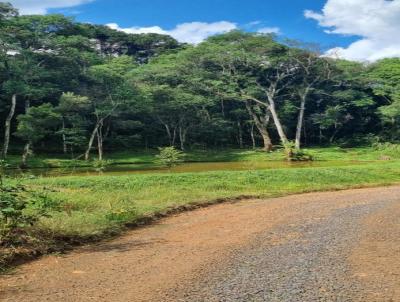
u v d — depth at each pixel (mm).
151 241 10430
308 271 7754
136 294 6594
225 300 6340
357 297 6461
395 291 6711
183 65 71562
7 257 8312
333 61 73688
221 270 7809
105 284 7086
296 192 22406
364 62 86750
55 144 63969
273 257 8711
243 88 74812
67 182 22078
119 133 68938
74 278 7422
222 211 15539
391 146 70188
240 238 10523
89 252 9297
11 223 9227
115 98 59656
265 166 47656
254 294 6582
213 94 72188
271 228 11828
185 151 65312
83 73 62156
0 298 6453
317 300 6340
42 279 7383
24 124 49406
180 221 13500
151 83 67188
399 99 77062
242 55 70875
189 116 68188
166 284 7043
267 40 72000
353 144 78312
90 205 14195
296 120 81625
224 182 24375
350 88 80500
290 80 76188
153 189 20375
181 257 8750
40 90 56156
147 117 67312
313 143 83375
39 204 11211
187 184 23672
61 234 10055
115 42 92312
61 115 54344
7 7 57562
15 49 57000
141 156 59906
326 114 76500
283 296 6500
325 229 11617
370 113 82938
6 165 9906
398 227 11781
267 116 72750
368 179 29344
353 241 10109
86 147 63156
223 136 73000
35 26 61281
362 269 7863
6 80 58250
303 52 71375
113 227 11656
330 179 28109
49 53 61656
